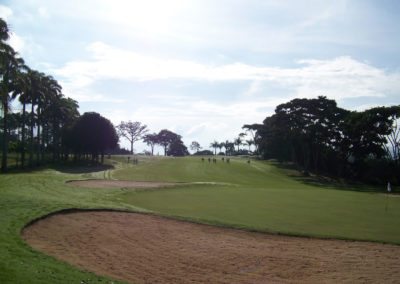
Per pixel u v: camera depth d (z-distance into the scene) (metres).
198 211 27.92
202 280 14.77
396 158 92.19
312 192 43.38
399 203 35.16
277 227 22.98
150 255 17.28
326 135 92.38
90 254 16.67
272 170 93.94
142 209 27.02
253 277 15.29
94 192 35.28
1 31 49.62
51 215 21.59
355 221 25.61
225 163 106.75
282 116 94.88
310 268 16.47
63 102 100.75
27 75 76.50
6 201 23.30
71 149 112.31
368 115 88.19
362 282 15.04
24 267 12.56
